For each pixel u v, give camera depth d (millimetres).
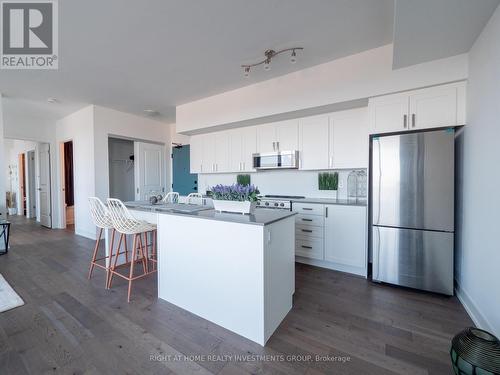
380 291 2506
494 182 1717
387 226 2613
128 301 2264
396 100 2607
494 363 1170
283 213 2043
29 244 4211
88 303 2230
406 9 1707
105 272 2947
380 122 2686
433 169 2389
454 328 1885
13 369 1473
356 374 1441
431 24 1861
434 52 2246
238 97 3723
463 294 2254
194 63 2939
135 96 4035
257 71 3166
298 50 2674
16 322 1937
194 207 2531
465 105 2305
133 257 2348
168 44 2537
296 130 3584
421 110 2492
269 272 1738
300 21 2188
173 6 1981
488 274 1788
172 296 2219
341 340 1739
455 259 2502
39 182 5895
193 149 4855
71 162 6008
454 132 2324
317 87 3014
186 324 1918
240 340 1735
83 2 1930
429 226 2418
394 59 2361
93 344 1690
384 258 2631
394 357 1574
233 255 1787
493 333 1696
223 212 2113
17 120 5109
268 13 2078
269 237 1728
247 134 4082
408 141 2492
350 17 2133
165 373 1448
